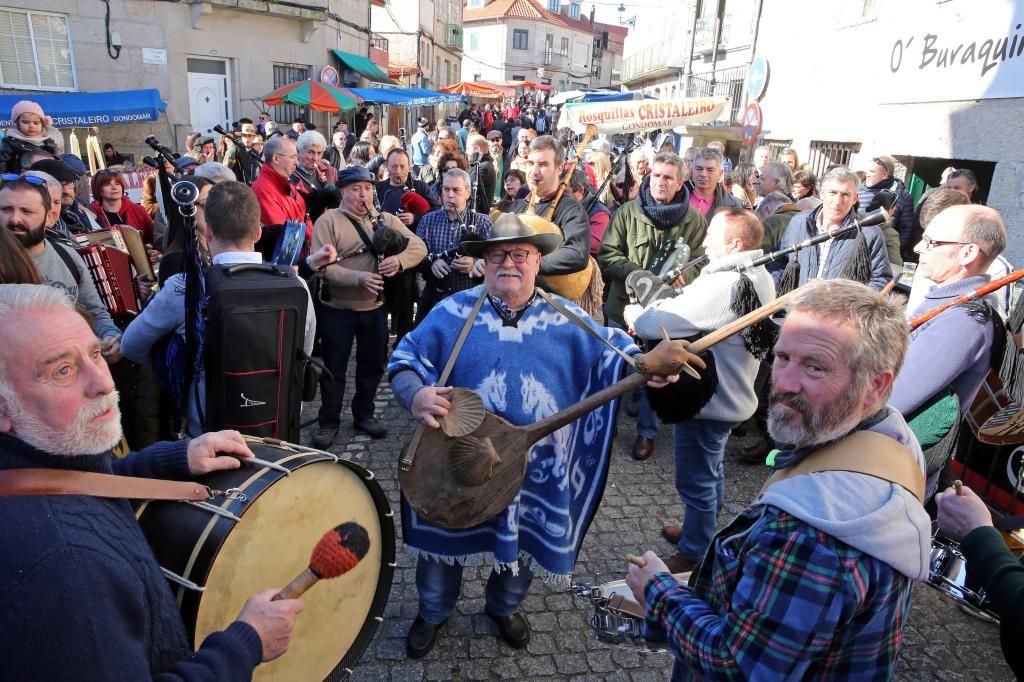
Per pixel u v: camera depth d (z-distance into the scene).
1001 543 1.40
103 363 1.21
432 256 4.41
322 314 4.16
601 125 9.07
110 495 1.21
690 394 2.13
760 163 8.77
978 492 3.21
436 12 33.97
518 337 2.31
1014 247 6.40
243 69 16.06
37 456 1.12
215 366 2.49
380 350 4.34
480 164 6.28
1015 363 2.57
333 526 1.81
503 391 2.28
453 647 2.63
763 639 1.13
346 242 4.12
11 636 0.96
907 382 2.45
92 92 13.77
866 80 9.12
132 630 1.09
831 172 4.05
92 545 1.06
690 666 1.29
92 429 1.16
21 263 1.72
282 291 2.57
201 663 1.17
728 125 14.24
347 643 1.93
